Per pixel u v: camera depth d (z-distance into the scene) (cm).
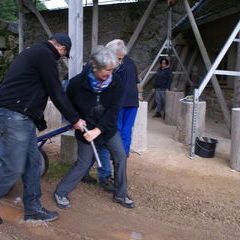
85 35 1319
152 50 1216
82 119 361
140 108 617
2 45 1381
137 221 364
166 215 383
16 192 411
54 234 328
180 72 1085
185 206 408
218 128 879
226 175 519
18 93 308
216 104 1009
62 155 520
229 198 437
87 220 360
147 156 598
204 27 1102
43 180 455
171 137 742
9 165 321
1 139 318
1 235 320
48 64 309
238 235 347
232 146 545
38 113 321
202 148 599
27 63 308
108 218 367
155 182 480
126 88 438
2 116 310
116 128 368
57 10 1348
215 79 748
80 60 508
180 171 530
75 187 408
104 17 1280
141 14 1226
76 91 355
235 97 739
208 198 434
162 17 1196
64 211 376
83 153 371
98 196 421
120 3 1249
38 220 345
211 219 379
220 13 866
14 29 1446
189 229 354
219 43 1019
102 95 354
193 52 1161
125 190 395
